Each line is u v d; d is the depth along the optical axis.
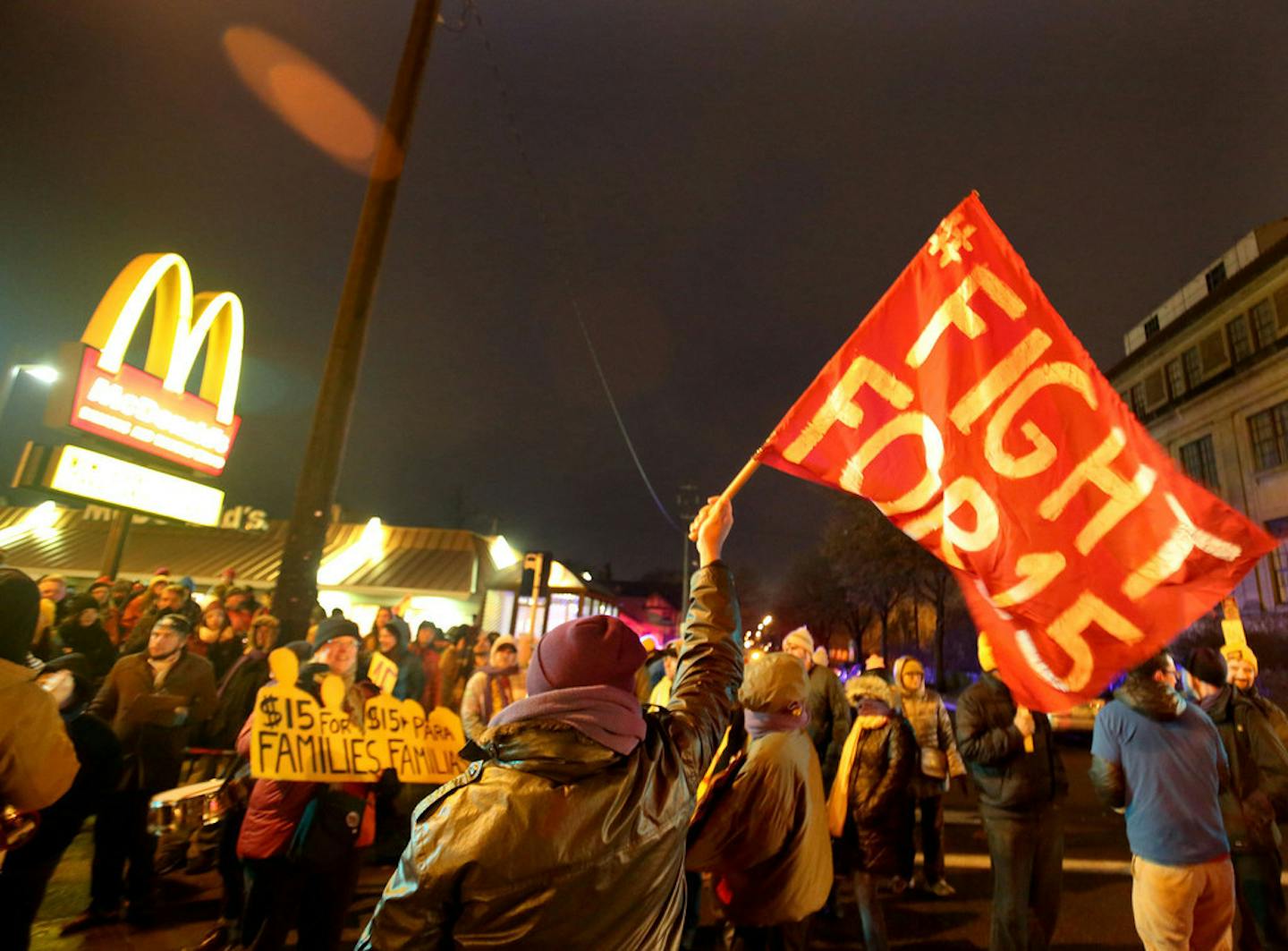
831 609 45.59
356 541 20.69
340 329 6.89
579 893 1.31
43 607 6.71
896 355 3.16
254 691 6.25
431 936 1.30
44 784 2.57
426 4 7.66
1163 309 30.55
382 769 3.94
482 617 20.64
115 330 9.22
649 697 6.83
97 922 4.59
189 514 10.48
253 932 3.62
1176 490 2.66
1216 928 3.34
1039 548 2.79
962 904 5.59
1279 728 4.35
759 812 2.98
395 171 7.29
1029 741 3.90
